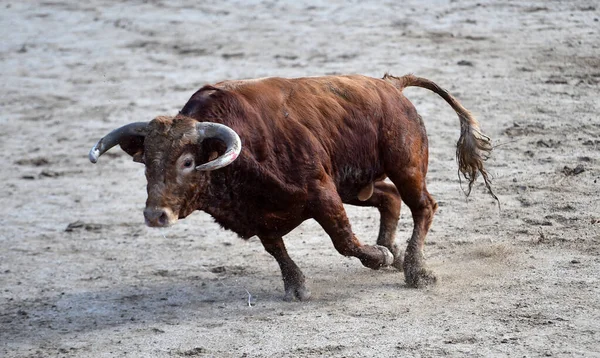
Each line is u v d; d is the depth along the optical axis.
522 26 51.50
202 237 30.48
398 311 22.17
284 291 24.64
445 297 22.92
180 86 47.91
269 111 22.95
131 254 29.17
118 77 50.44
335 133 23.92
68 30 59.38
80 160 40.38
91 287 26.19
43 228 32.62
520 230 27.72
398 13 56.28
